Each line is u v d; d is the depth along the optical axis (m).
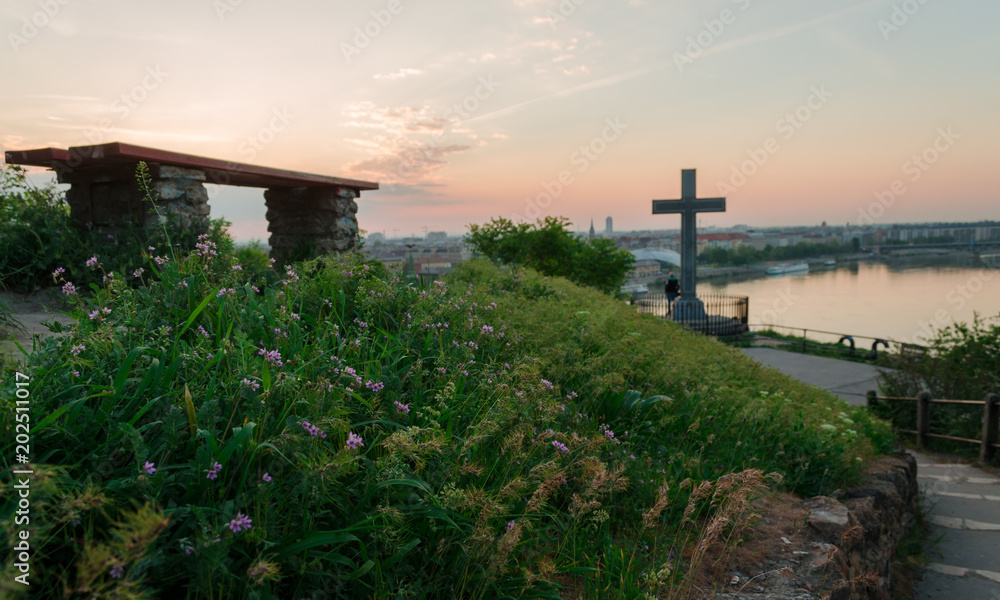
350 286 4.25
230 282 3.56
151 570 1.48
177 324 2.87
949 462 8.59
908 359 10.57
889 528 4.54
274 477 1.91
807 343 18.84
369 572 1.90
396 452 2.10
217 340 2.76
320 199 11.20
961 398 9.53
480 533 1.97
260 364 2.41
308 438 1.92
